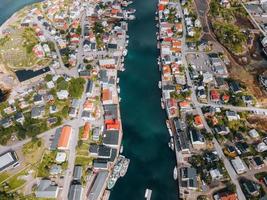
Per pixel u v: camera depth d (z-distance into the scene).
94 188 197.50
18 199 193.12
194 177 199.38
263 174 199.88
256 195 189.50
